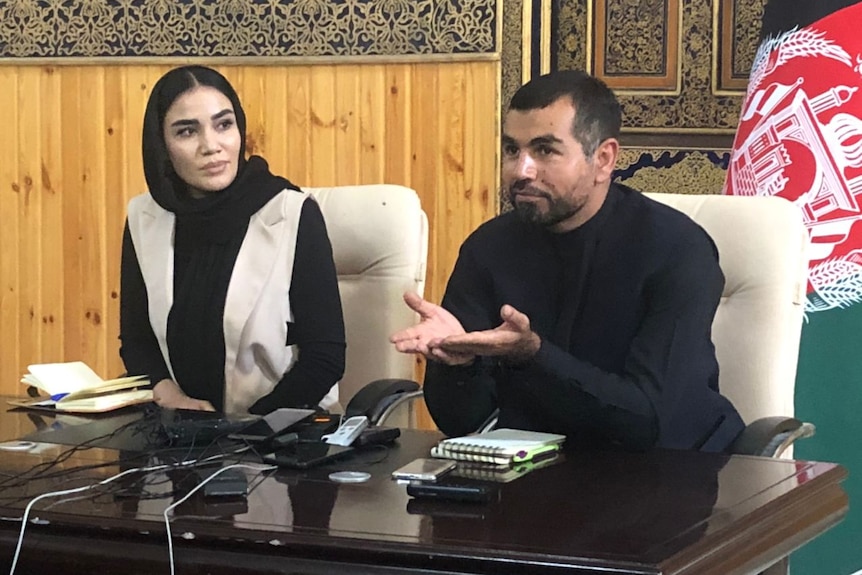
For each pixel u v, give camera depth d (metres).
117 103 3.66
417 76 3.43
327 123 3.52
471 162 3.41
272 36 3.53
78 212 3.73
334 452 1.63
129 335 2.52
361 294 2.56
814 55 2.60
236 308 2.36
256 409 2.27
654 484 1.47
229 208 2.39
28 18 3.70
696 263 1.92
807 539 1.41
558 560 1.13
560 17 3.39
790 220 2.14
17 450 1.71
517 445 1.63
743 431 1.93
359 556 1.19
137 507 1.34
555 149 1.89
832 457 2.54
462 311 2.07
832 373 2.55
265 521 1.27
